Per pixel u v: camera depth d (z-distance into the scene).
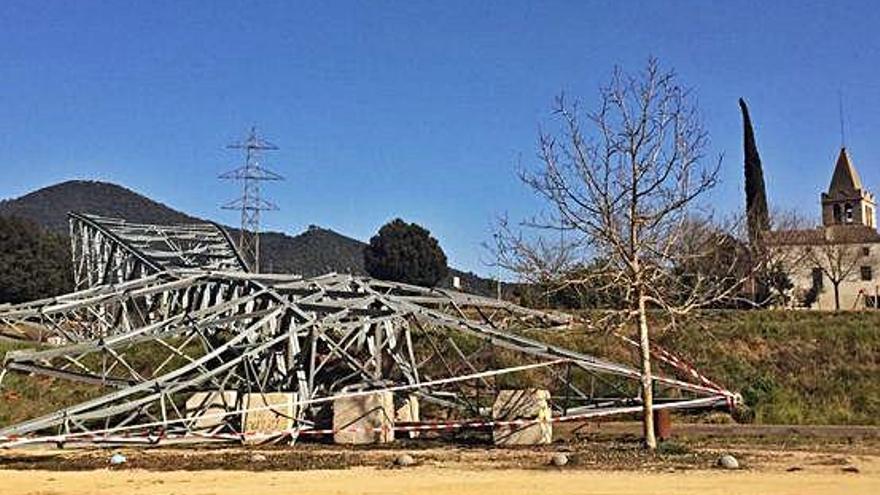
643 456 23.98
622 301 31.12
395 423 30.23
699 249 43.81
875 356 38.19
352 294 36.88
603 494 18.11
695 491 18.41
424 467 22.83
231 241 66.81
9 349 44.91
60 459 25.05
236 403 31.97
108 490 19.62
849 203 118.94
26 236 85.75
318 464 23.61
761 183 70.69
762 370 38.03
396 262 98.94
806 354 38.72
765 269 45.56
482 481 20.06
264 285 36.41
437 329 39.75
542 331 39.88
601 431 31.03
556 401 34.41
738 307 50.50
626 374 32.41
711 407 34.47
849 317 43.47
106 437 27.20
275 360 33.22
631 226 25.81
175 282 38.88
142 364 41.62
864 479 20.03
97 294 44.50
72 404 37.53
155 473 22.30
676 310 26.36
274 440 29.22
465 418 32.97
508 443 28.00
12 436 26.27
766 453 24.72
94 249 66.25
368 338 34.75
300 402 29.14
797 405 35.03
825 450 25.53
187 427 29.66
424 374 37.91
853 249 88.38
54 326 47.62
